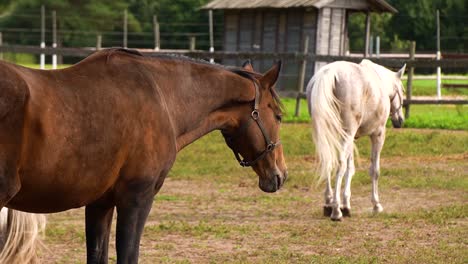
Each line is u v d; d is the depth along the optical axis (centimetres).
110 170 634
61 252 984
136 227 658
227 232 1105
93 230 686
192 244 1030
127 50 689
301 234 1099
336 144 1213
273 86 746
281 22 3572
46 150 590
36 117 584
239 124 733
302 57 2430
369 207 1338
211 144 2038
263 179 748
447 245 1025
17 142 573
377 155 1300
